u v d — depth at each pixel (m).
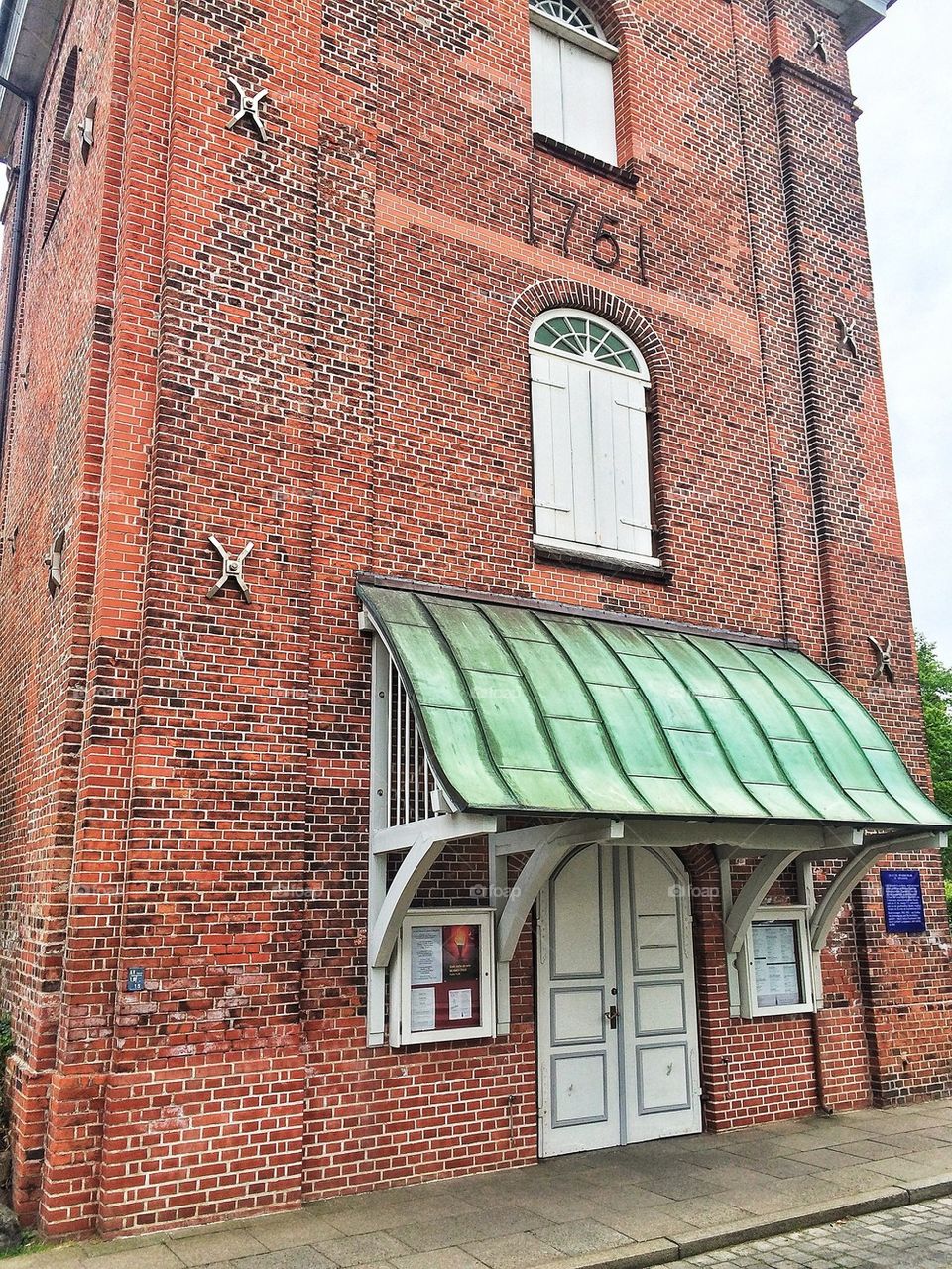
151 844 6.25
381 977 6.93
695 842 7.44
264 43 7.85
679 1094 8.46
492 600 8.20
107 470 6.86
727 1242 6.09
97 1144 5.87
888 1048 9.59
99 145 8.00
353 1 8.58
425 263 8.58
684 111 10.91
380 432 7.98
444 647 7.06
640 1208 6.50
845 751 8.47
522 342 9.05
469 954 7.35
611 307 9.75
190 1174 5.99
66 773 6.68
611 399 9.66
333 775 7.11
